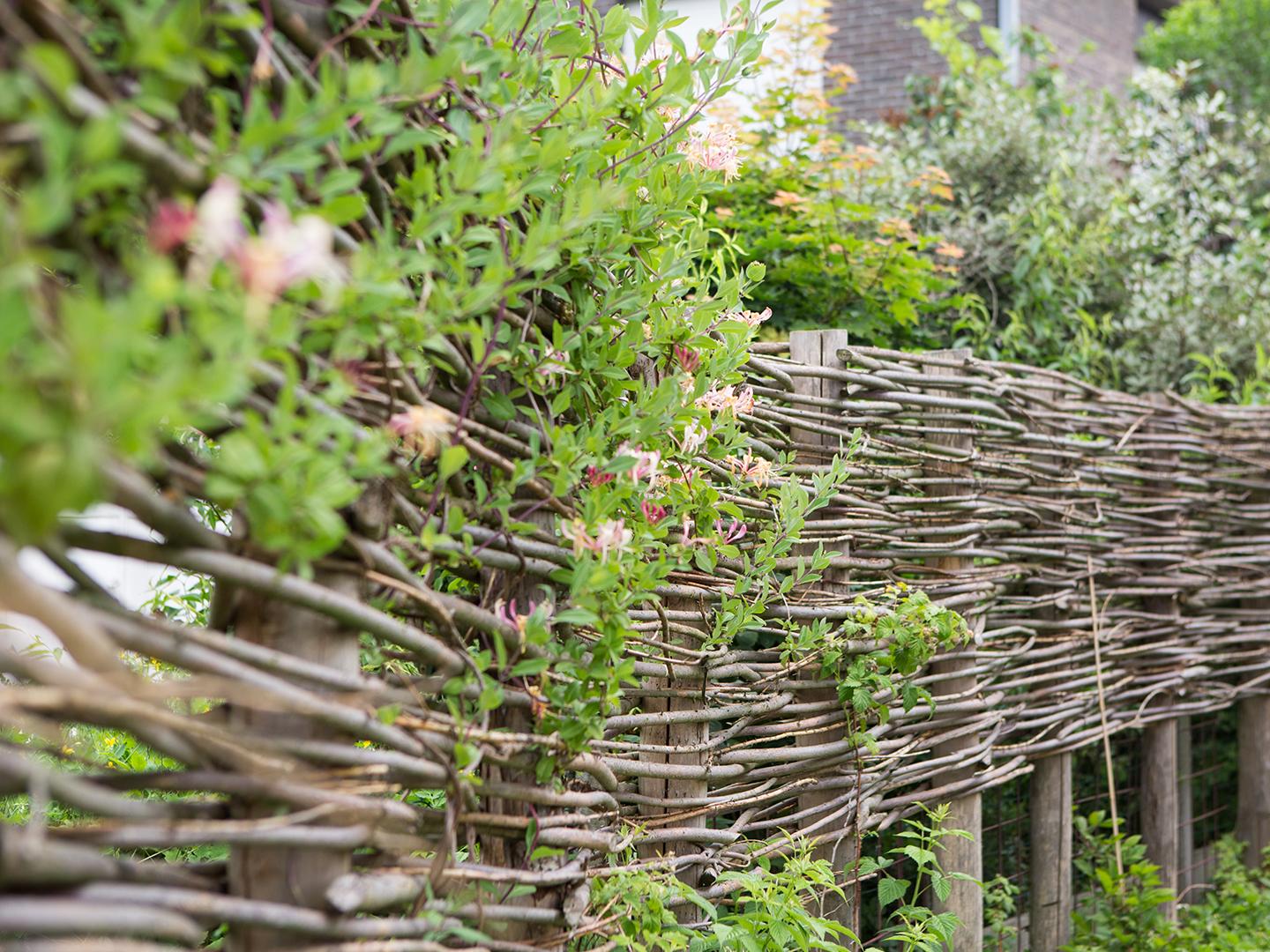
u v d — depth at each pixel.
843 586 3.06
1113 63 9.20
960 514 3.45
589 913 2.03
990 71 6.24
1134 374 5.89
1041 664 3.89
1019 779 4.49
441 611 1.54
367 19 1.35
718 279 2.55
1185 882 5.18
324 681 1.38
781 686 2.87
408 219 1.49
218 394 0.99
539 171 1.52
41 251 0.96
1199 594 4.70
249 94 1.23
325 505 1.20
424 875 1.57
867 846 3.58
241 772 1.30
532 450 1.71
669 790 2.60
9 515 0.93
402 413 1.45
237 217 1.14
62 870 1.09
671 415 1.99
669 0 6.60
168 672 2.29
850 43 8.07
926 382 3.28
